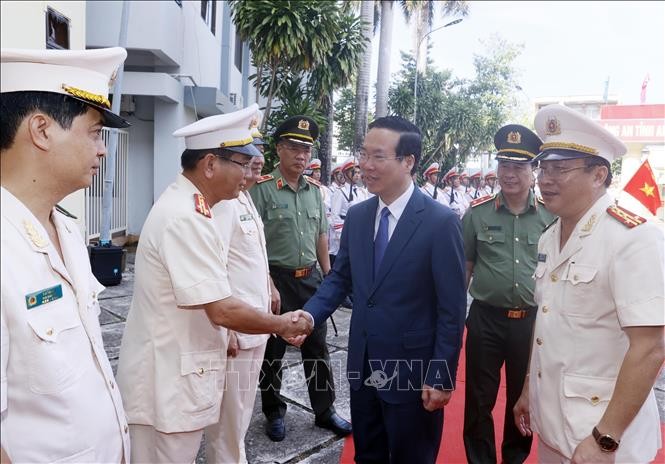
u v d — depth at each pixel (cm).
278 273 312
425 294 189
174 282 164
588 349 148
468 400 266
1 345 102
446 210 187
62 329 117
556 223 174
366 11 1330
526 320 261
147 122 880
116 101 619
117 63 130
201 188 185
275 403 294
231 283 227
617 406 135
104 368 132
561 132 156
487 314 263
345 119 2061
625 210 148
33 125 114
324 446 285
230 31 1201
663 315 132
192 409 176
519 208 266
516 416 194
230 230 220
